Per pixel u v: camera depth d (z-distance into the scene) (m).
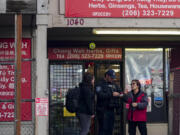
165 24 8.06
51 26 7.78
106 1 7.93
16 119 6.36
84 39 9.59
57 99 9.70
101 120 7.87
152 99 9.80
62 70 9.72
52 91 9.70
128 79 9.77
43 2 7.08
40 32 7.13
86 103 7.49
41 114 7.07
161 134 9.72
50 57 9.59
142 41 9.80
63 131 9.70
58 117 9.71
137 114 8.41
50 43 9.60
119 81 9.78
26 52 7.61
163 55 9.84
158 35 9.04
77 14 7.84
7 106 7.51
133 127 8.54
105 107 7.86
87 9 7.87
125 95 7.93
